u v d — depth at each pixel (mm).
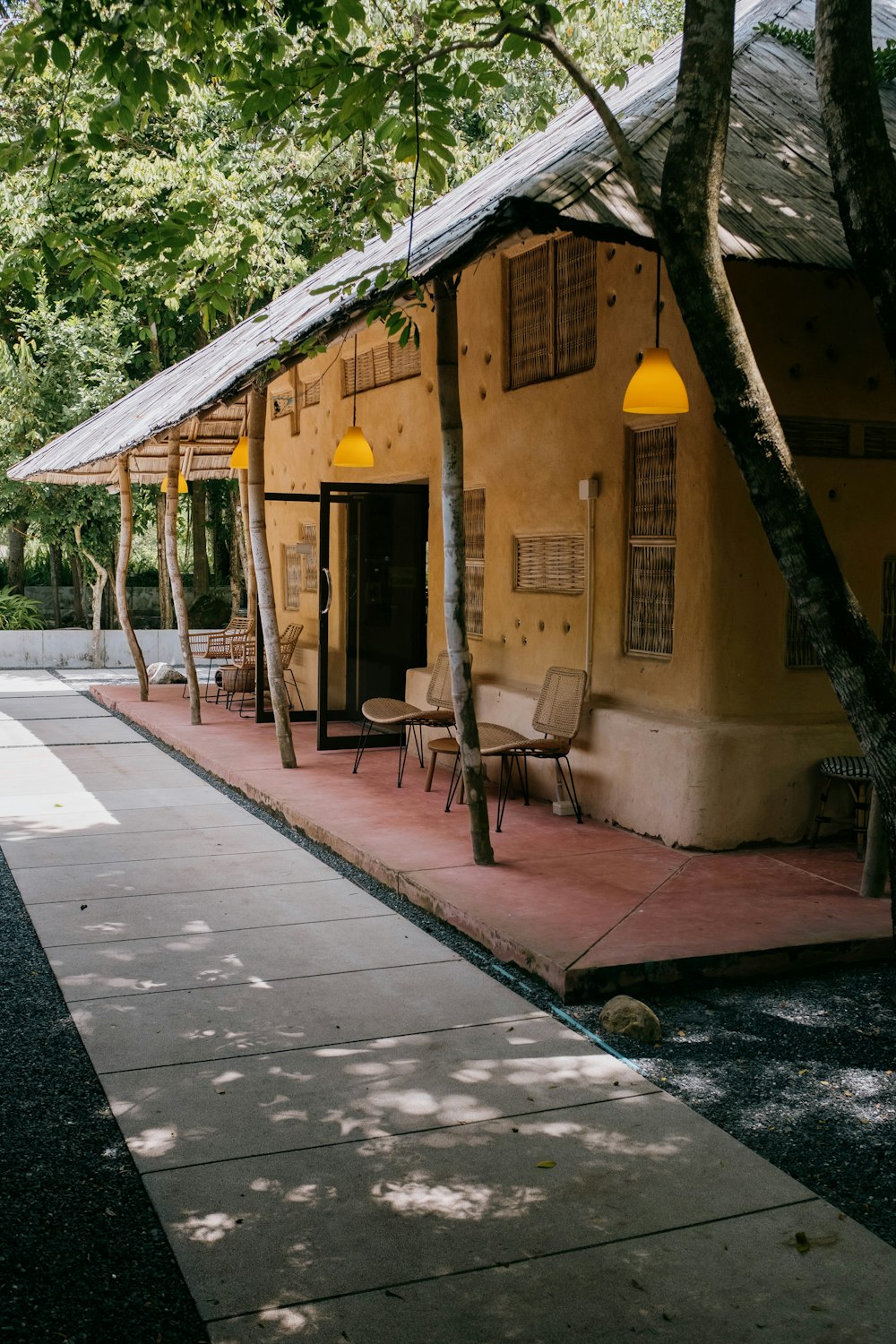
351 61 5965
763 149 7465
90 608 30109
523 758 9781
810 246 6520
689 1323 3199
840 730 8141
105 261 6305
